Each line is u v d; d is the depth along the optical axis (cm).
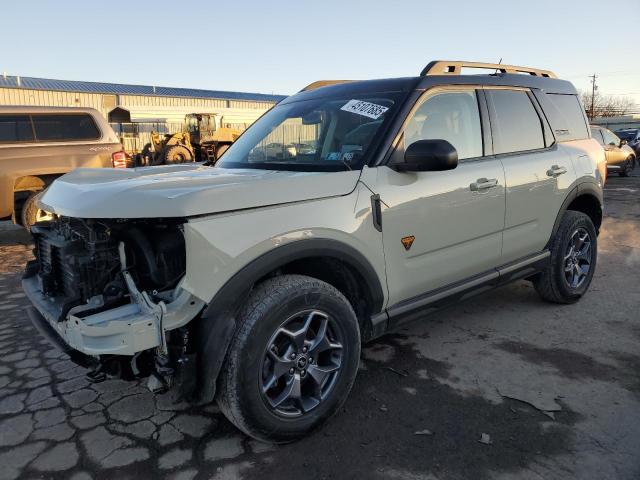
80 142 822
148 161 2084
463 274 343
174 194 224
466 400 295
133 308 226
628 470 232
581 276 454
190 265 219
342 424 273
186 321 221
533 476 230
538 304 453
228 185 238
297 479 231
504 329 399
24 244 774
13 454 253
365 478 231
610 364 337
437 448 251
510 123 380
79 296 240
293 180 256
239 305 236
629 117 5297
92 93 3525
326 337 262
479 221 340
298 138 341
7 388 319
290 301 242
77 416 286
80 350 220
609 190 1366
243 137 393
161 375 229
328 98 356
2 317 444
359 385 315
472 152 348
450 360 347
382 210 282
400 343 376
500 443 254
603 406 286
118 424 278
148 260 235
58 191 274
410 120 308
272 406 245
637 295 473
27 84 3838
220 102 4191
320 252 255
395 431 266
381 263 285
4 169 753
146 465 243
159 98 3794
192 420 281
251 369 233
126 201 225
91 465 244
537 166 385
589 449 247
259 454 250
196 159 2225
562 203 412
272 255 238
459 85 345
